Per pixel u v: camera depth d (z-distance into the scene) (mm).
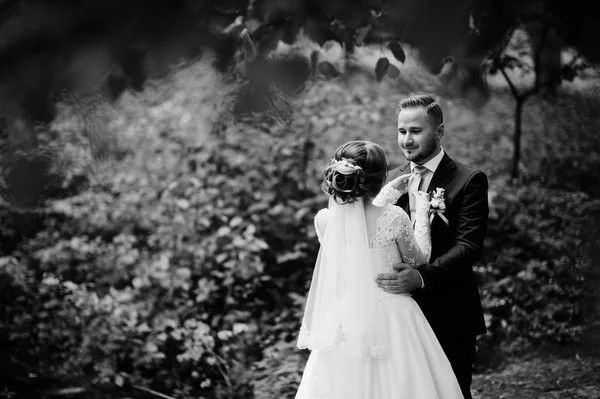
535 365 5234
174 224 6684
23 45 1987
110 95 2279
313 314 3217
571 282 5996
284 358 5656
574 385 4738
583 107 7934
